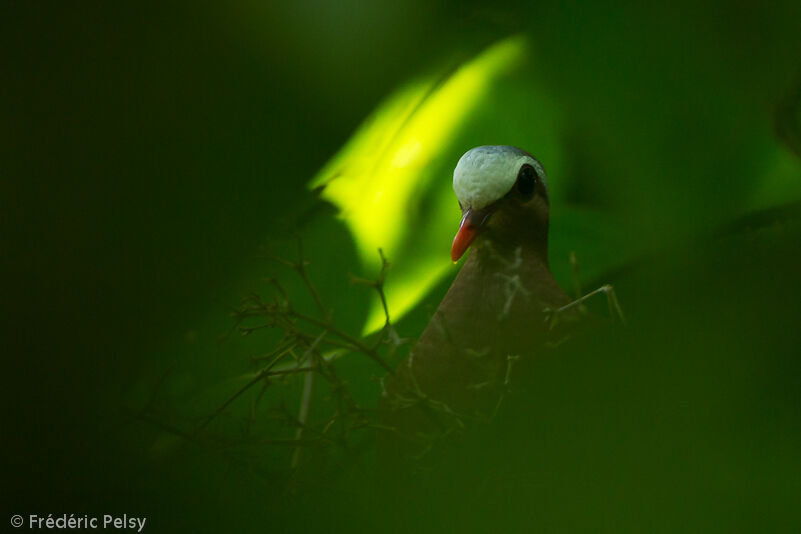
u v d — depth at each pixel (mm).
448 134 3305
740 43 3227
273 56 3389
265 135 3379
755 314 2635
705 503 2393
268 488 3164
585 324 3219
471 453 2980
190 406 3234
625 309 2975
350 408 3205
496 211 3283
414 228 3297
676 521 2393
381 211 3297
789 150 3232
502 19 3309
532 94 3281
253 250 3289
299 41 3389
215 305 3266
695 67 3234
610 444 2605
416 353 3270
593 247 3281
